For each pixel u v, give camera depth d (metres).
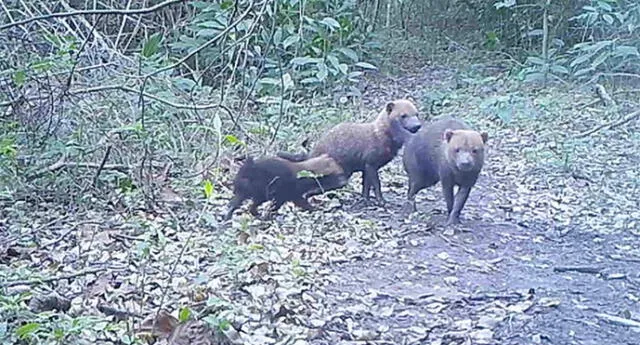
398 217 6.45
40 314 4.91
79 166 6.48
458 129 6.45
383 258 5.86
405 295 5.48
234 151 7.14
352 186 6.97
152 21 8.65
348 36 9.76
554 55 10.34
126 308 5.17
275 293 5.32
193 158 6.86
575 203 6.73
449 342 5.11
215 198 6.42
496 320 5.27
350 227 6.18
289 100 8.19
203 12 8.40
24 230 5.94
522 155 7.73
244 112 7.82
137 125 6.44
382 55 10.78
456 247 6.04
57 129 6.68
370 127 6.64
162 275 5.46
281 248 5.82
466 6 12.37
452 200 6.37
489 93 9.61
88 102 6.92
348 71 9.73
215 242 5.75
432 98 9.18
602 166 7.43
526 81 9.82
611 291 5.57
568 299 5.48
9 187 6.27
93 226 6.00
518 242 6.14
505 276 5.72
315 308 5.31
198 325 4.98
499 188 7.03
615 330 5.22
